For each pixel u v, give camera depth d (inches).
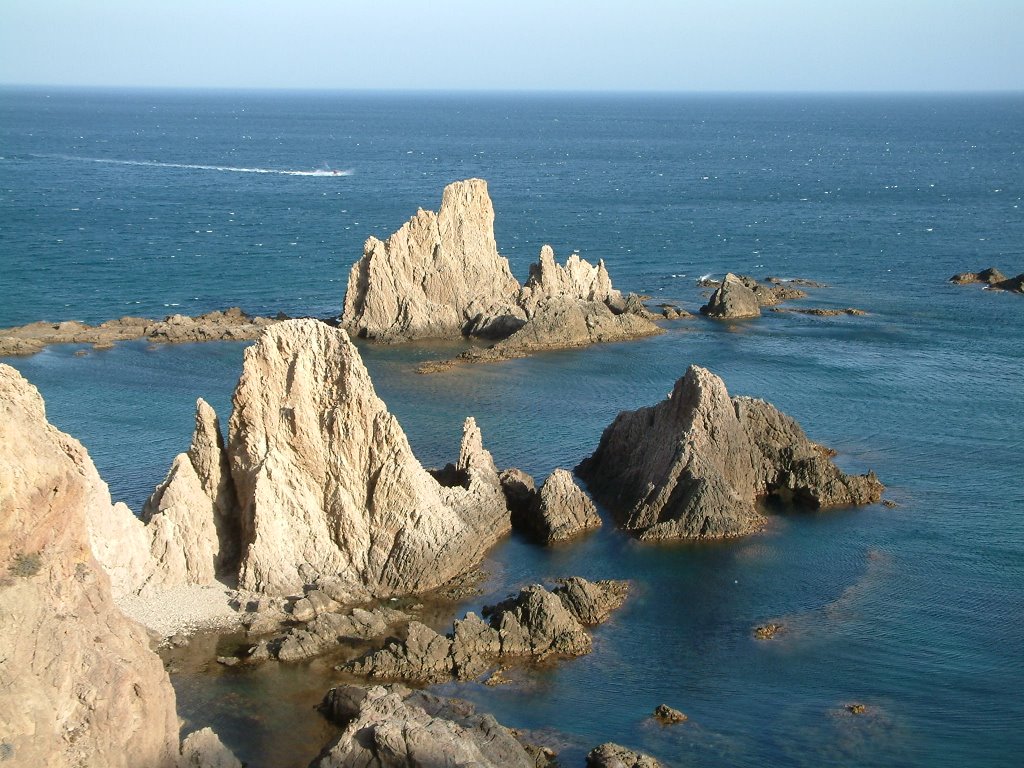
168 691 1870.1
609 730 2305.6
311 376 2918.3
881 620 2797.7
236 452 2920.8
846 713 2374.5
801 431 3737.7
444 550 2979.8
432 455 3976.4
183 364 5196.9
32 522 1674.5
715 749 2240.4
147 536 2783.0
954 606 2869.1
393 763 1936.5
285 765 2151.8
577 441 4173.2
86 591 1769.2
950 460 3944.4
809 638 2704.2
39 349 5364.2
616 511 3479.3
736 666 2576.3
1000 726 2330.2
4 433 1658.5
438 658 2539.4
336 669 2522.1
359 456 2933.1
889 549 3218.5
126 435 4168.3
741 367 5226.4
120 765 1688.0
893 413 4490.7
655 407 3698.3
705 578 3034.0
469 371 5196.9
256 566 2805.1
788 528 3368.6
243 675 2486.5
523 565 3105.3
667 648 2657.5
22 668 1549.0
